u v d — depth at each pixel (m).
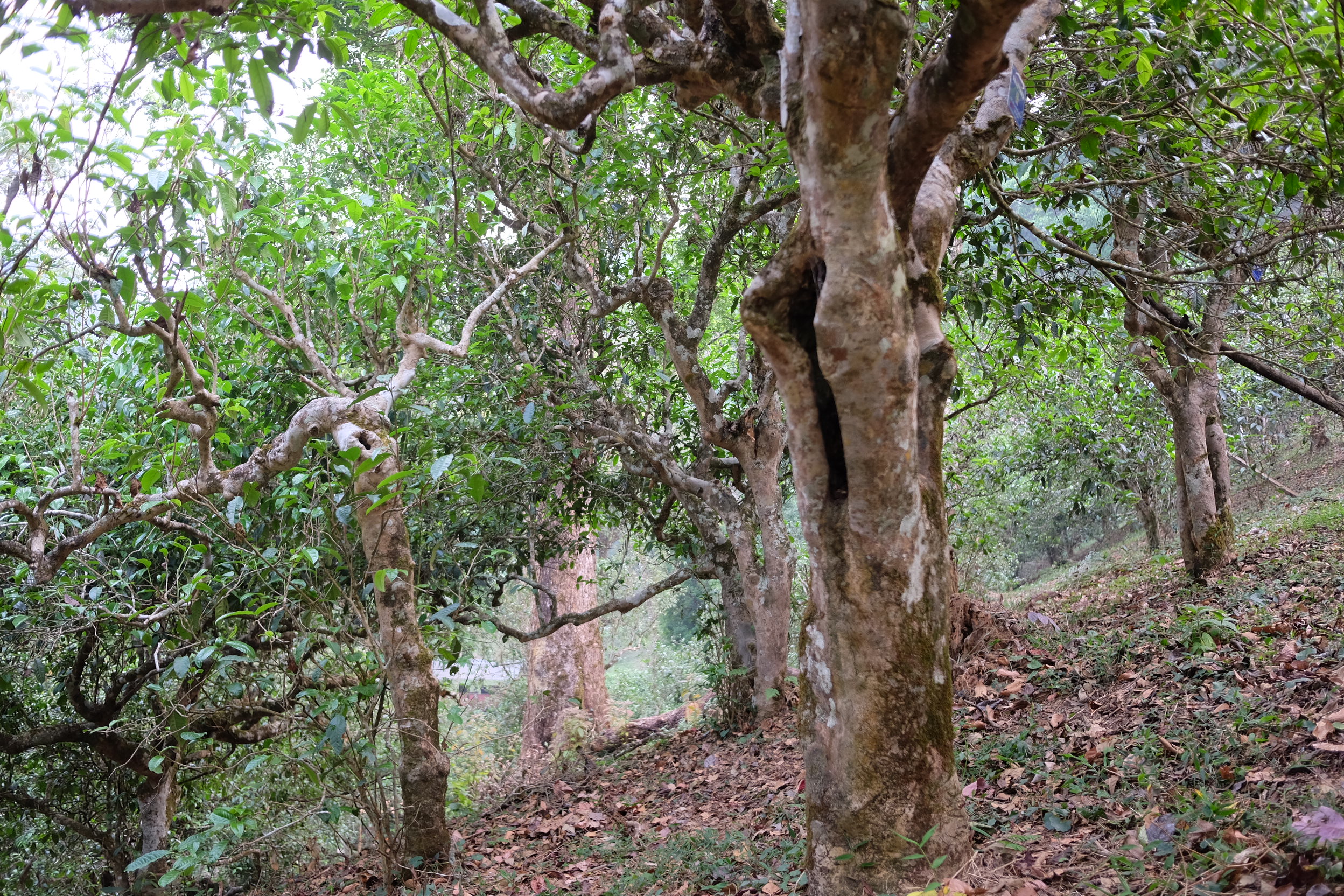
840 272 2.75
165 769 7.61
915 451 3.02
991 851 3.62
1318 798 3.11
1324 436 17.86
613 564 11.38
